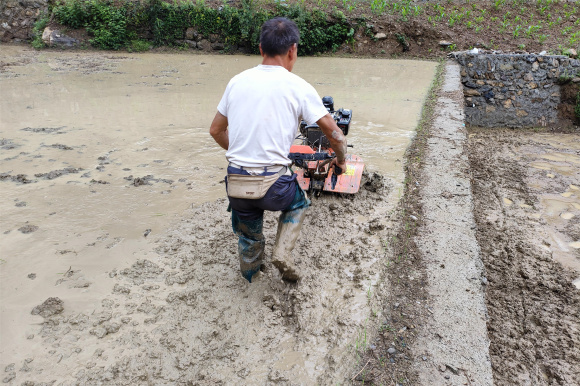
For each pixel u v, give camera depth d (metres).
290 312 3.00
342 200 4.64
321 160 3.91
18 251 3.63
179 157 5.86
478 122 12.45
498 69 12.21
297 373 2.51
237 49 16.33
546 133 11.59
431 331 2.79
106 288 3.22
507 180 7.12
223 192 4.84
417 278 3.32
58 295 3.13
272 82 2.63
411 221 4.16
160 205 4.50
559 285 4.00
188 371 2.54
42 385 2.40
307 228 4.09
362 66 13.70
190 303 3.07
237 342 2.75
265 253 3.64
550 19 15.66
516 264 4.41
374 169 5.46
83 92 9.47
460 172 5.31
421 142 6.44
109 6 16.08
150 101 8.82
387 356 2.61
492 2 17.06
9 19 16.36
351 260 3.58
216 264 3.53
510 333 3.38
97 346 2.69
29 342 2.71
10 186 4.84
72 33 15.86
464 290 3.19
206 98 9.20
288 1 17.17
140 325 2.87
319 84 10.93
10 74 11.25
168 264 3.52
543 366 3.04
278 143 2.68
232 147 2.73
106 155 5.85
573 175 7.49
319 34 15.77
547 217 5.70
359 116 7.96
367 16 16.12
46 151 5.92
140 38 16.34
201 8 15.88
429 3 17.09
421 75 12.10
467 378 2.44
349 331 2.80
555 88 11.96
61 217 4.21
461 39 14.97
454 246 3.73
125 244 3.78
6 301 3.05
